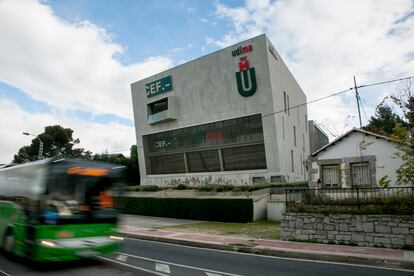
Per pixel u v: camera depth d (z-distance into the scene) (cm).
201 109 4691
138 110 5550
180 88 4944
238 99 4331
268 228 2070
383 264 1134
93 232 1013
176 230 2038
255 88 4172
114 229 1067
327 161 1966
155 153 5353
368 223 1420
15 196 1101
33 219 964
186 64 4866
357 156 1873
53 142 7194
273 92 4138
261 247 1397
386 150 1794
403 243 1341
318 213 1542
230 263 1152
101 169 1073
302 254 1276
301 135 5619
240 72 4284
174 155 5116
